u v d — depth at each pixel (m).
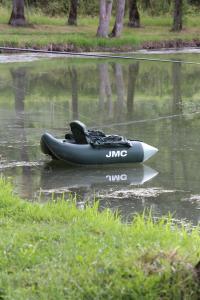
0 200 29.42
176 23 179.38
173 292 17.66
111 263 19.55
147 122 61.03
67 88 84.31
